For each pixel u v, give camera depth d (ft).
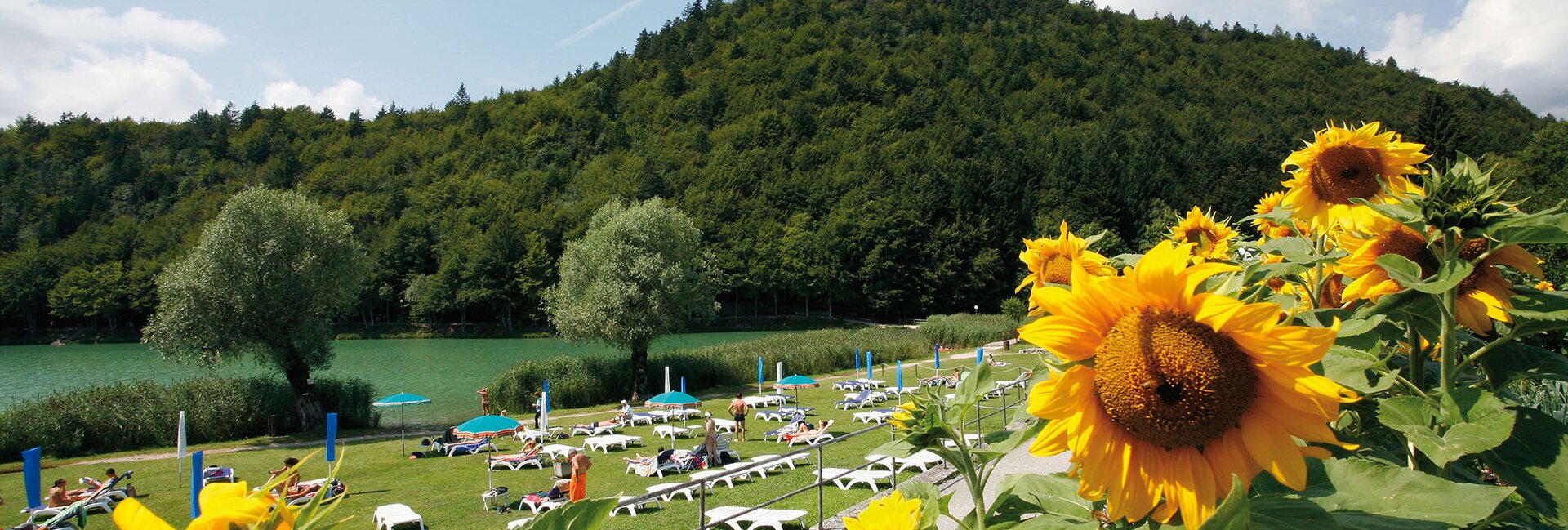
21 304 298.97
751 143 435.53
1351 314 6.45
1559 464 4.68
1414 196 5.89
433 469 62.08
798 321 308.60
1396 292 6.11
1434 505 4.17
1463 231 5.47
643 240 115.24
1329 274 7.47
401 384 134.72
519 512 46.93
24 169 401.90
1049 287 4.95
